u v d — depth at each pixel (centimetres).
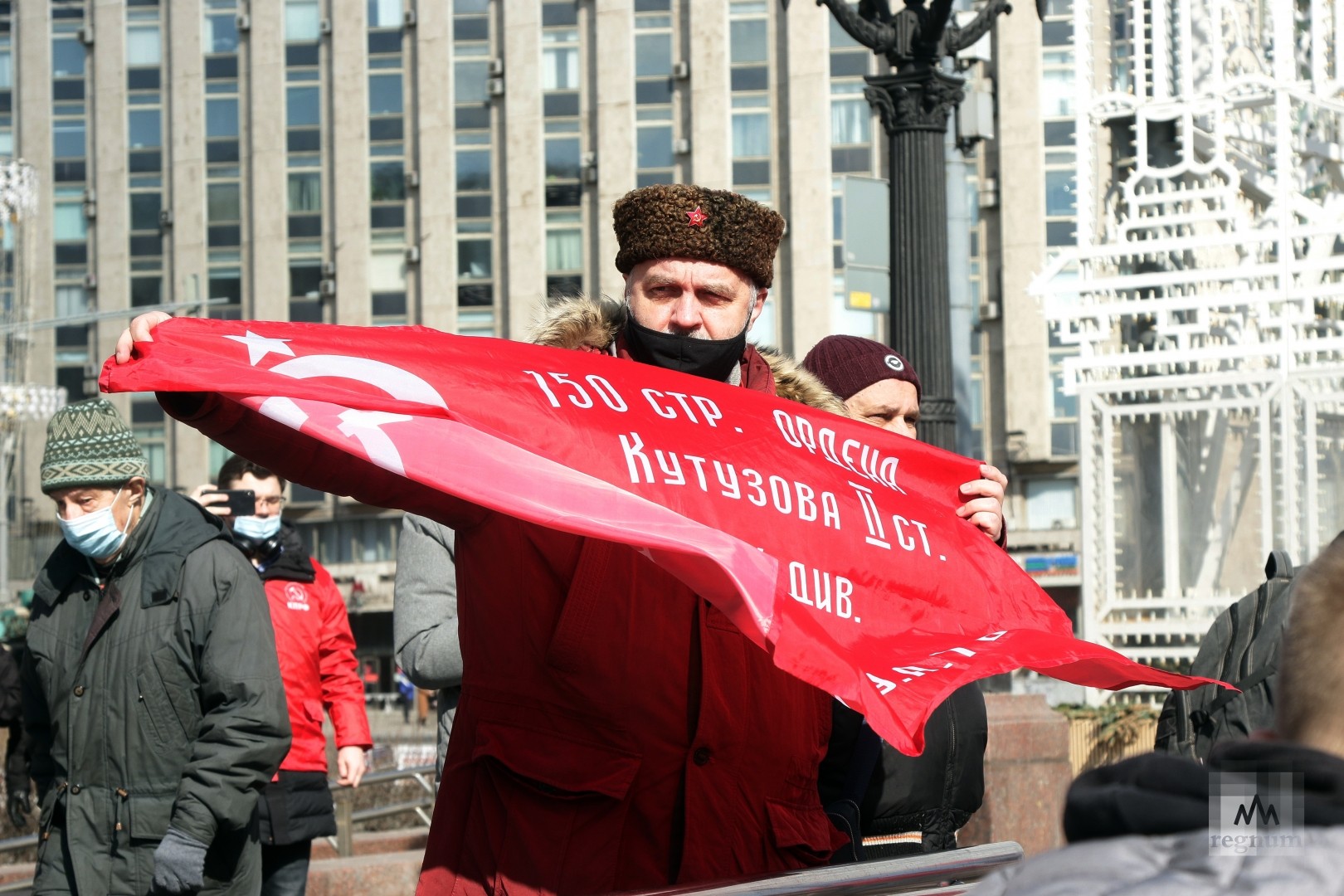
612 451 225
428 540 335
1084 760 820
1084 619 1005
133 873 368
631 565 232
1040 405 4169
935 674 213
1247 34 1145
